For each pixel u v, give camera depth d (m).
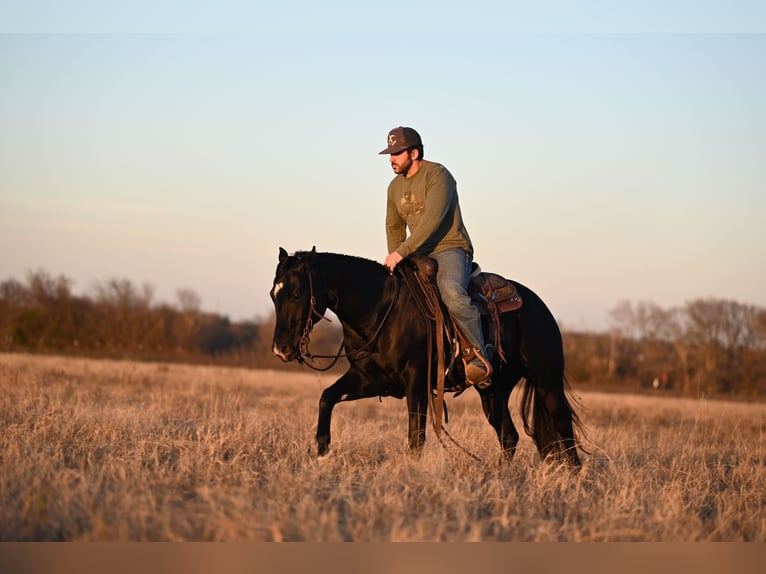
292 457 11.30
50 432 12.29
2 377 23.02
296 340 10.74
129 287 90.38
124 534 7.14
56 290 86.44
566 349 82.44
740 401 53.88
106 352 72.81
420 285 11.35
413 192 11.66
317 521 7.71
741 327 81.50
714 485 11.41
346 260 11.20
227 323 101.88
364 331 11.20
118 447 11.49
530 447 13.91
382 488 9.25
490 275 12.10
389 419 20.72
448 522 8.16
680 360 81.12
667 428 23.14
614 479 10.80
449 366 11.44
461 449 11.89
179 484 9.41
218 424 14.74
